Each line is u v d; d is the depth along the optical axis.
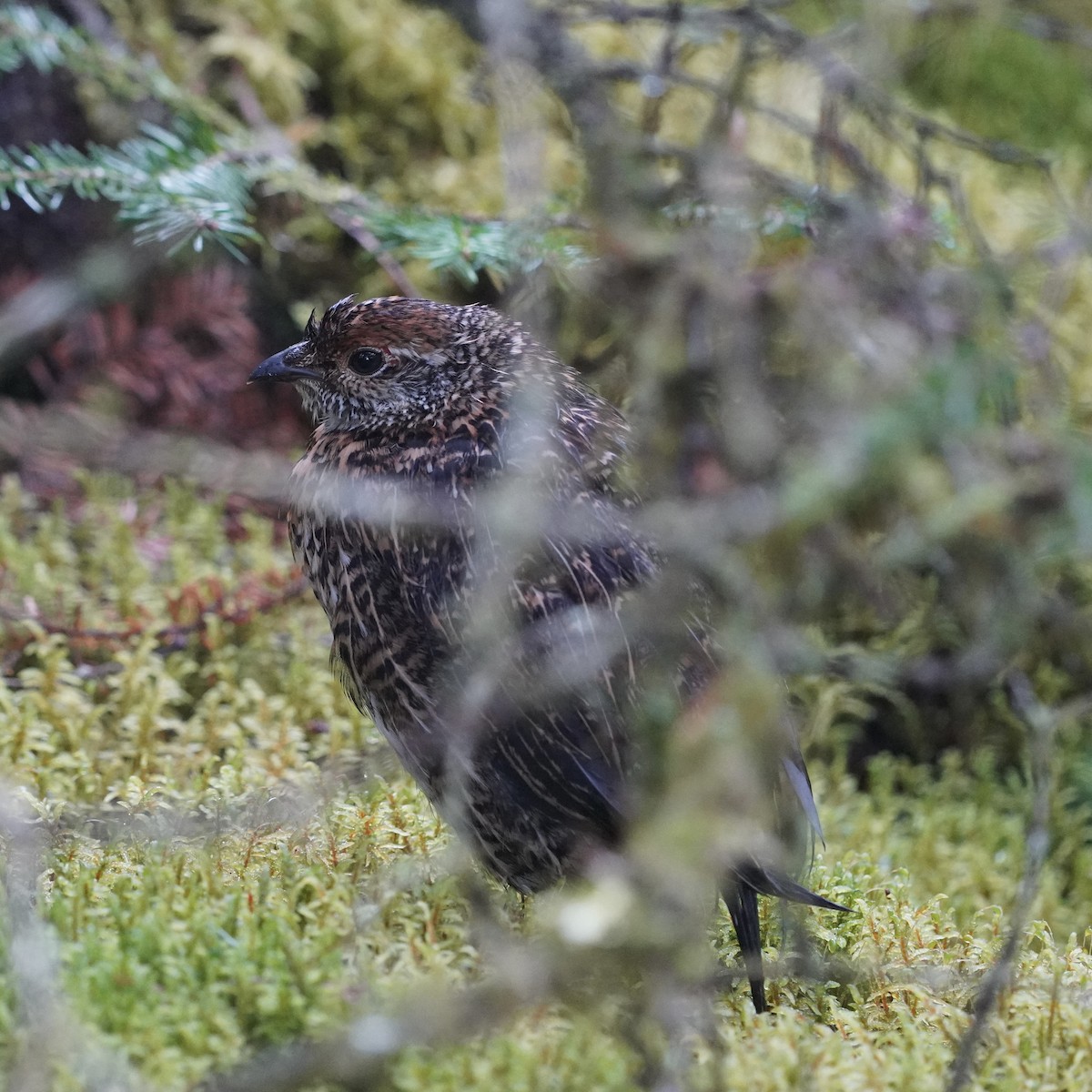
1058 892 7.91
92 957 5.21
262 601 8.29
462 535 5.95
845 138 7.55
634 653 5.78
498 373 6.39
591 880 6.02
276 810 6.01
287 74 10.11
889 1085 5.13
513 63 6.19
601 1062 4.97
